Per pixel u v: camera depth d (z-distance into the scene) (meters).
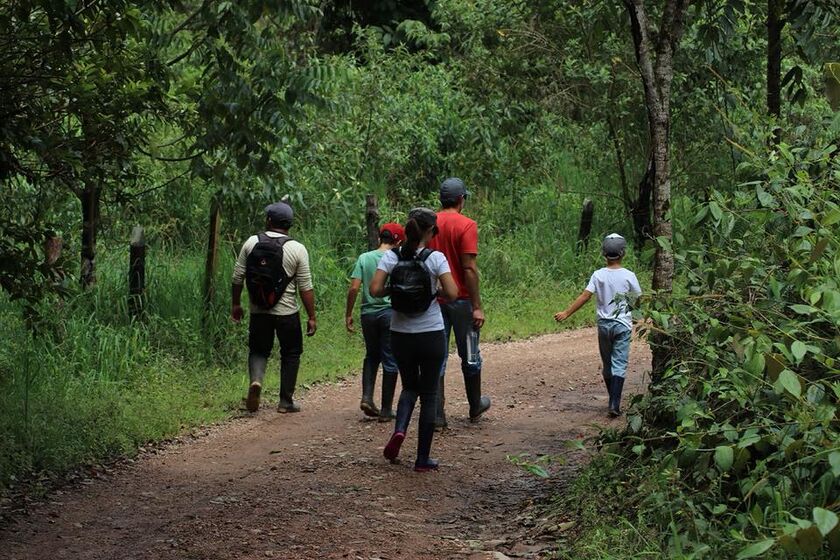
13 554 7.19
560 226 21.75
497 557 6.83
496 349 15.66
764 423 5.96
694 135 20.17
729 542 5.67
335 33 27.36
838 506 5.25
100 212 15.58
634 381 13.10
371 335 11.19
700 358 6.94
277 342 14.58
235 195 15.05
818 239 6.14
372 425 11.09
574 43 20.62
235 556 6.93
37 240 9.30
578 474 8.44
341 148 20.41
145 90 9.56
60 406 10.62
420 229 9.04
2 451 9.18
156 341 13.54
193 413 11.45
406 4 29.47
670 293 6.89
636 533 6.34
